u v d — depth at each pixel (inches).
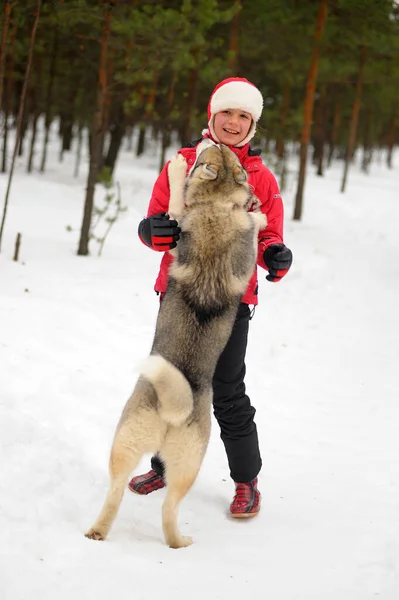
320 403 226.5
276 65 751.1
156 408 114.7
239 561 118.6
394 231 738.2
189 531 130.7
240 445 139.6
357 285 443.8
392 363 283.0
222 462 168.9
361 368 273.6
